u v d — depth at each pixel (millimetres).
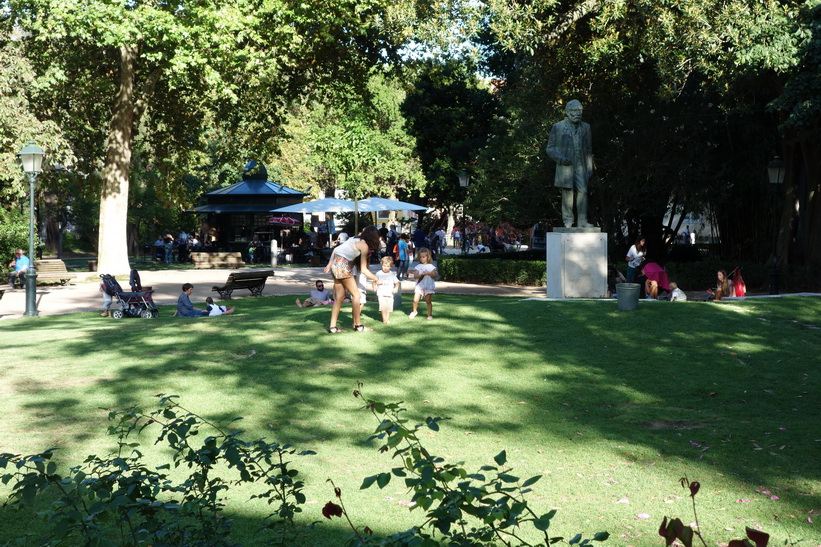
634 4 20422
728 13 19281
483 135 46062
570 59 25125
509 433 8031
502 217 31797
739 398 9477
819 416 8672
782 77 22000
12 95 26297
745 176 27672
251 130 35469
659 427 8305
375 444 7555
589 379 10305
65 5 23609
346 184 42812
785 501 6090
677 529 2408
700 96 26703
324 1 26859
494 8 20703
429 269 13992
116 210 30047
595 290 18719
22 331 15352
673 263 27797
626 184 28438
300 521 5633
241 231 47469
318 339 12352
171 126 34656
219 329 13578
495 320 13828
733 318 13984
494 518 2920
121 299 18750
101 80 28969
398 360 11055
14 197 32562
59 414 8398
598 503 6066
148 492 3518
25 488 3182
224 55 25531
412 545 2918
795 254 25750
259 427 8047
